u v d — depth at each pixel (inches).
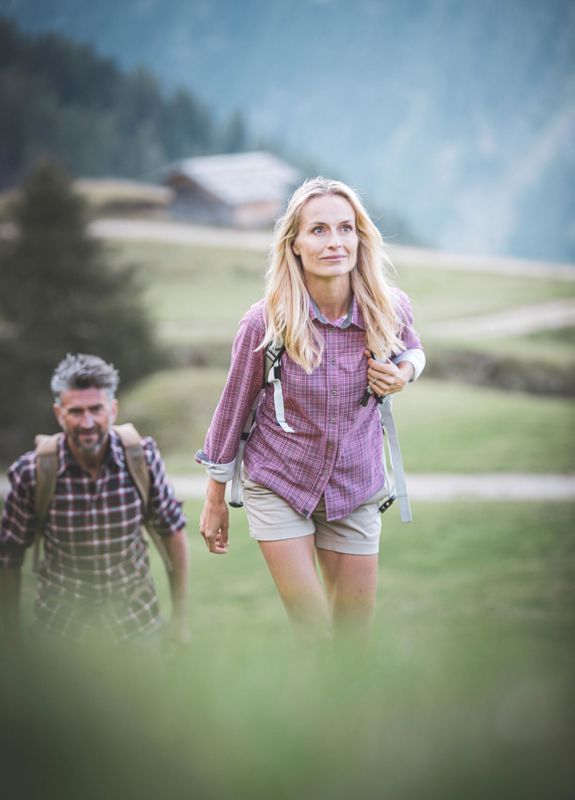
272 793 133.6
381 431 408.2
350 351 386.3
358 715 151.2
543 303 6604.3
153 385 4077.3
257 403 403.2
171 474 2910.9
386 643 221.6
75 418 410.9
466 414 3700.8
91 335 4099.4
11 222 4266.7
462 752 136.7
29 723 149.1
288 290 380.8
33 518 430.6
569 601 1592.0
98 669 191.3
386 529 2161.7
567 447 3233.3
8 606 444.5
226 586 1720.0
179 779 137.2
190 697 161.0
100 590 433.7
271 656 206.7
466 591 1678.2
